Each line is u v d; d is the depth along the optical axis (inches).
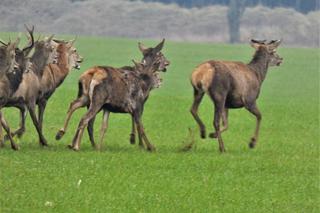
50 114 2586.1
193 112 1978.3
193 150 1962.4
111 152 1862.7
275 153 1971.0
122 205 1376.7
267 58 2050.9
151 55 1971.0
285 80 4525.1
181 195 1465.3
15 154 1768.0
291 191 1542.8
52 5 7485.2
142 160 1769.2
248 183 1593.3
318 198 1497.3
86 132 2215.8
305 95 3720.5
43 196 1407.5
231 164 1774.1
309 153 2004.2
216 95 1936.5
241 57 5871.1
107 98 1867.6
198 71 1955.0
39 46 1945.1
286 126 2576.3
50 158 1739.7
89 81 1866.4
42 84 1959.9
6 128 1833.2
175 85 3954.2
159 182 1560.0
